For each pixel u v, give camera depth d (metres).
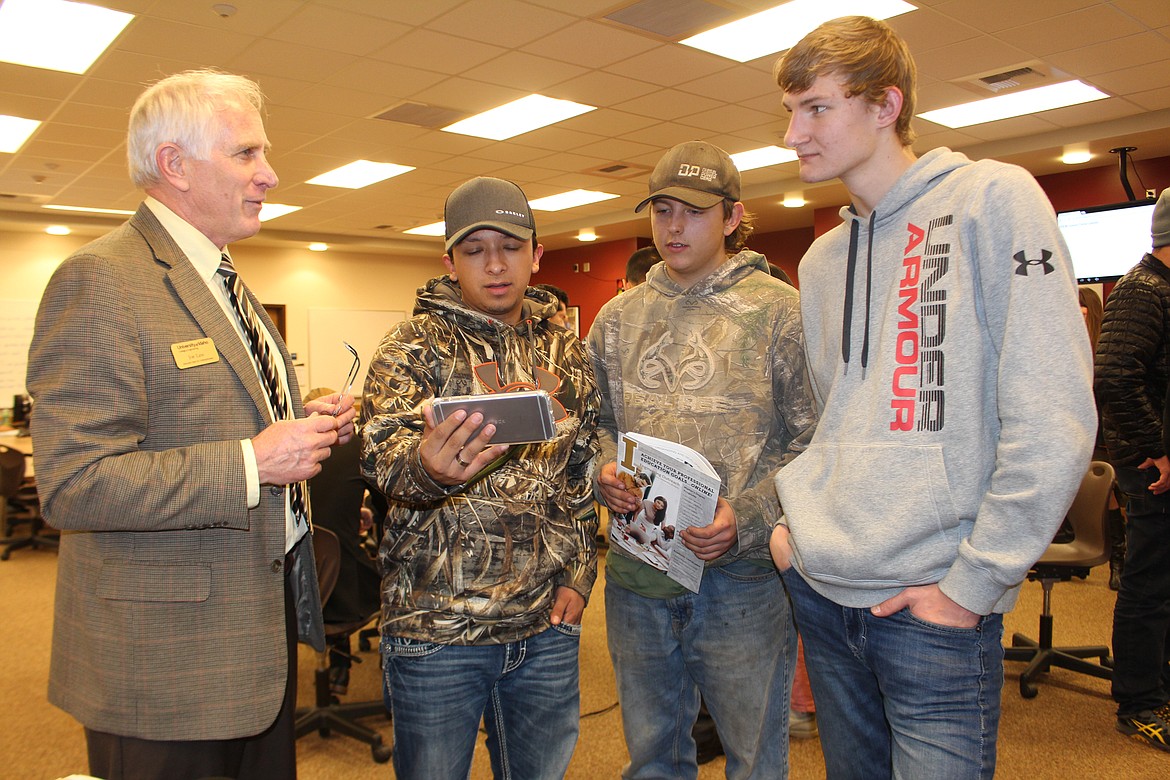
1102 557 3.00
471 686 1.42
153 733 1.20
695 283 1.71
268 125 6.11
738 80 5.30
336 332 12.67
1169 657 2.75
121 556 1.22
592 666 3.37
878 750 1.30
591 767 2.50
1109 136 6.36
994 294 1.07
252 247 11.90
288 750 1.52
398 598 1.41
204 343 1.26
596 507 1.66
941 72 5.21
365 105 5.68
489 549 1.40
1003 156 6.98
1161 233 2.58
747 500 1.54
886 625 1.15
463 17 4.23
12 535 6.61
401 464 1.24
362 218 10.14
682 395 1.66
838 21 1.18
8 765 2.62
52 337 1.15
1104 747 2.56
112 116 5.71
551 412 1.15
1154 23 4.45
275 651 1.31
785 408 1.62
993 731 1.12
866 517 1.13
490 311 1.50
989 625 1.11
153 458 1.15
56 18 4.14
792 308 1.63
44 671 3.52
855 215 1.28
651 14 4.25
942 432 1.09
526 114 6.05
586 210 9.96
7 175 7.41
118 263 1.21
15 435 6.73
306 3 4.01
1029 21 4.42
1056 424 0.99
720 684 1.62
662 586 1.64
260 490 1.24
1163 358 2.55
